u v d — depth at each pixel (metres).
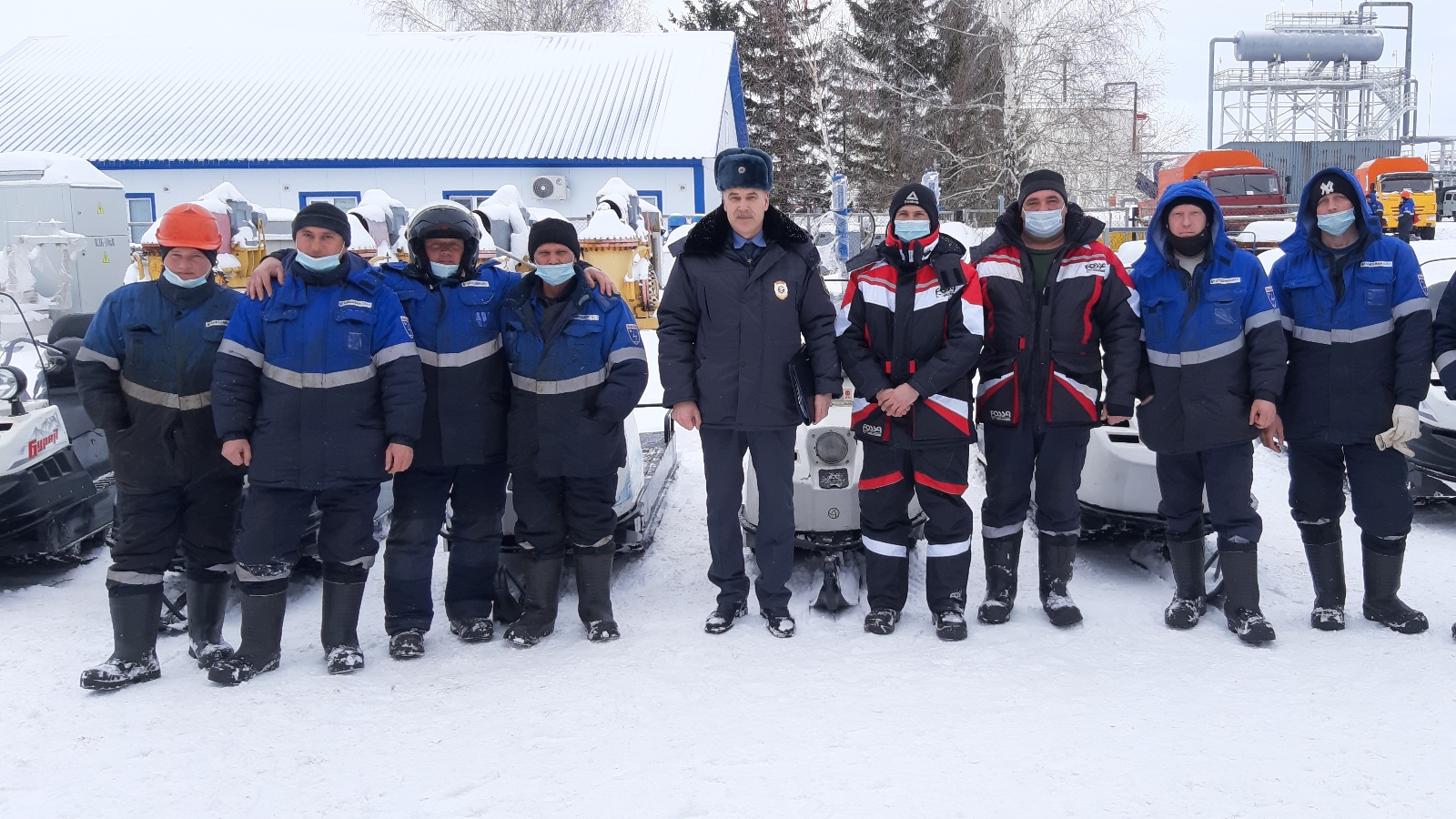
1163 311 4.12
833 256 16.11
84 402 3.79
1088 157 23.83
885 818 2.70
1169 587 4.86
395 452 3.83
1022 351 4.17
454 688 3.70
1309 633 4.12
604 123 22.16
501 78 24.62
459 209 4.09
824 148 34.03
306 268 3.84
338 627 3.97
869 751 3.09
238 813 2.83
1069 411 4.12
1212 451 4.12
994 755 3.05
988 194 24.06
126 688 3.77
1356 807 2.74
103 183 12.74
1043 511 4.34
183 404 3.82
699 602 4.73
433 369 4.06
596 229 10.51
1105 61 23.73
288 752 3.18
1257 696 3.47
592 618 4.27
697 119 22.08
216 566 4.03
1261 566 5.14
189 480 3.85
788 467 4.26
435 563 5.46
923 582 4.99
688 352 4.26
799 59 35.78
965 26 24.62
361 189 21.59
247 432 3.80
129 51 27.02
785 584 4.65
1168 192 4.10
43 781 3.04
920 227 4.04
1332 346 4.08
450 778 2.99
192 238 3.78
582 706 3.48
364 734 3.30
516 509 4.22
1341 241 4.15
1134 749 3.08
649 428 7.00
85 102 23.81
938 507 4.18
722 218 4.23
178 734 3.33
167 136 22.14
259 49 27.03
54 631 4.42
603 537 4.26
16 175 12.06
